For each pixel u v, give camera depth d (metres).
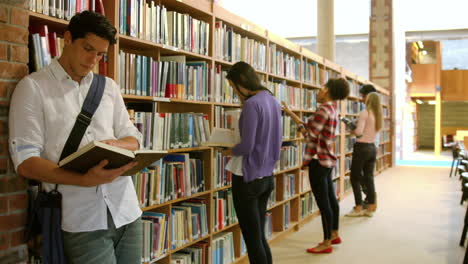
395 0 13.45
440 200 7.22
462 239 4.54
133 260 1.72
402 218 5.86
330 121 3.97
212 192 3.41
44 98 1.52
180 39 3.04
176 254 3.12
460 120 24.52
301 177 5.33
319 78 6.30
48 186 1.58
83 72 1.56
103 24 1.50
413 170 11.96
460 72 19.84
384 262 3.99
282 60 4.89
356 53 23.62
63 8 2.09
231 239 3.74
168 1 3.02
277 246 4.52
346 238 4.83
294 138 5.11
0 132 1.67
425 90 19.88
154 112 2.73
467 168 6.74
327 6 10.94
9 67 1.70
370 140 5.72
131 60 2.54
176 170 2.97
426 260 4.06
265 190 2.83
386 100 12.44
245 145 2.61
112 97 1.75
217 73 3.55
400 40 15.84
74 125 1.55
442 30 17.61
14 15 1.71
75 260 1.56
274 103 2.81
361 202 5.93
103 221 1.58
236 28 3.96
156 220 2.72
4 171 1.69
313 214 5.91
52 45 2.04
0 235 1.67
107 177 1.48
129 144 1.67
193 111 3.47
